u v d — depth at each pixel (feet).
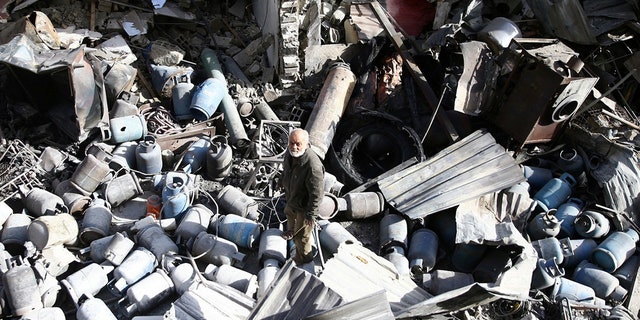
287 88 32.83
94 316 21.79
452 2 35.35
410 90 32.63
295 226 23.38
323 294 18.72
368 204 27.71
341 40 35.99
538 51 28.94
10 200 26.99
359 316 18.08
